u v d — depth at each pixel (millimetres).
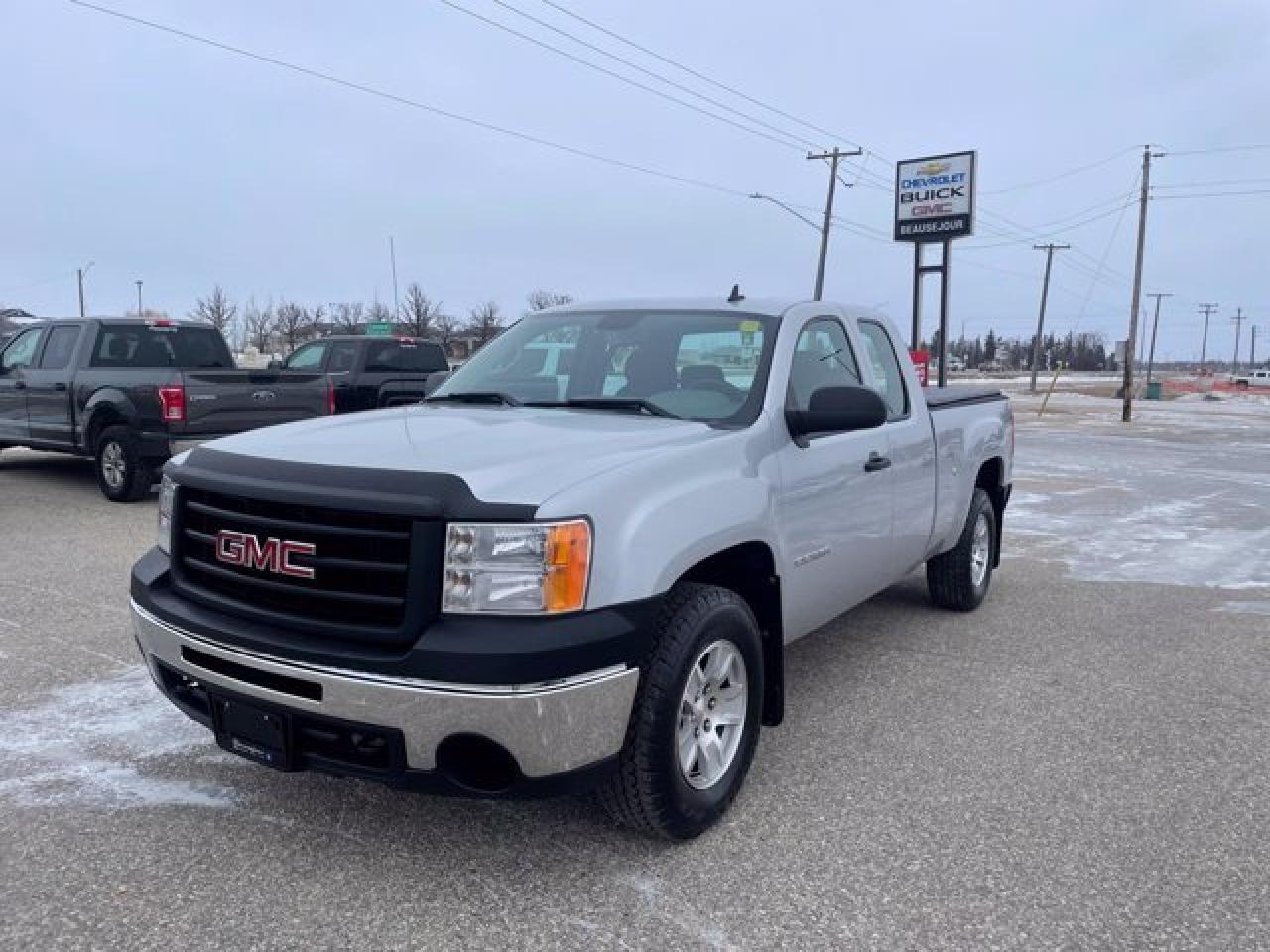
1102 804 3934
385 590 3031
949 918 3121
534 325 5145
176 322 11938
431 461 3221
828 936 3014
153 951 2877
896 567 5457
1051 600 7395
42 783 3938
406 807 3779
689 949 2938
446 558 2979
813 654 5922
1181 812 3879
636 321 4785
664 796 3328
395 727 2949
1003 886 3316
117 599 6648
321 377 11172
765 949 2947
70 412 11102
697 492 3494
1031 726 4781
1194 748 4539
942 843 3596
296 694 3090
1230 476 16328
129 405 10211
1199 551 9453
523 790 3021
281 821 3656
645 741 3252
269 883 3244
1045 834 3680
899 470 5191
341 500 3057
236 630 3207
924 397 5844
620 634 3059
